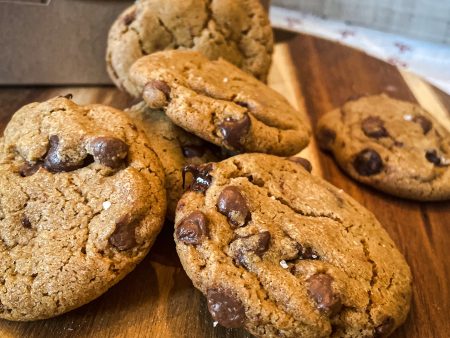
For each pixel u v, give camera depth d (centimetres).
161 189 15
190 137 17
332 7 38
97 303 14
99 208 14
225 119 16
